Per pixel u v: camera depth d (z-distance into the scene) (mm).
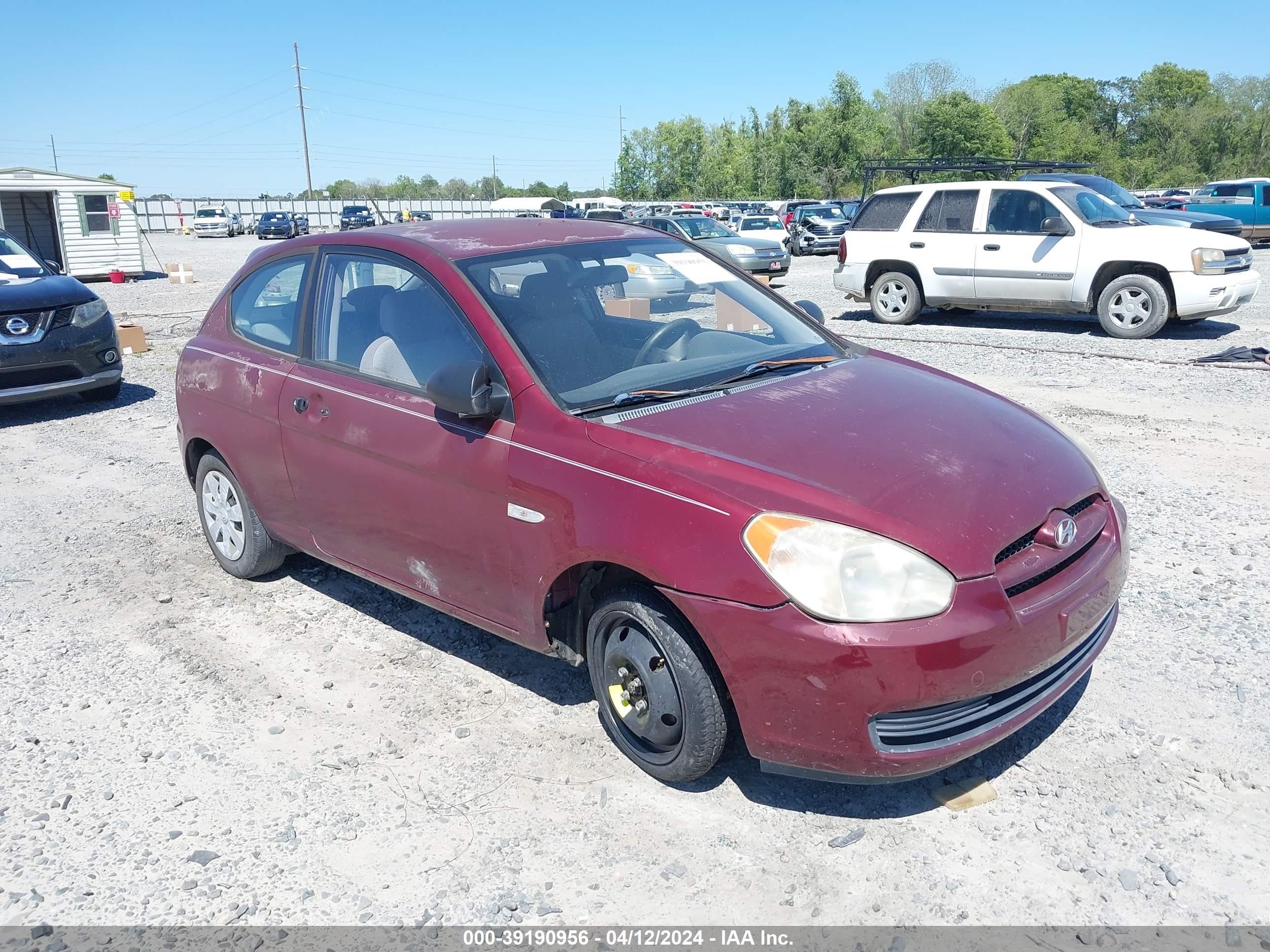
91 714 3830
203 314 16922
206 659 4242
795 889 2744
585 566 3254
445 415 3574
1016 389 8633
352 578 5086
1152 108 88875
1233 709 3471
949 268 12766
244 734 3645
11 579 5223
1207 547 4930
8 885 2900
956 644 2615
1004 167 20250
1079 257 11664
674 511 2893
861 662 2604
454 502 3543
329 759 3463
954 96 59094
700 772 3092
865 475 2893
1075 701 3574
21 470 7355
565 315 3707
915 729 2701
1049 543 2928
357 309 4102
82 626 4617
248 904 2777
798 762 2795
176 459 7492
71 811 3238
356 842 3023
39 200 25859
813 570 2664
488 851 2953
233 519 4969
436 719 3693
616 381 3494
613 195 91500
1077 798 3055
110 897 2836
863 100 75312
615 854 2916
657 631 2990
